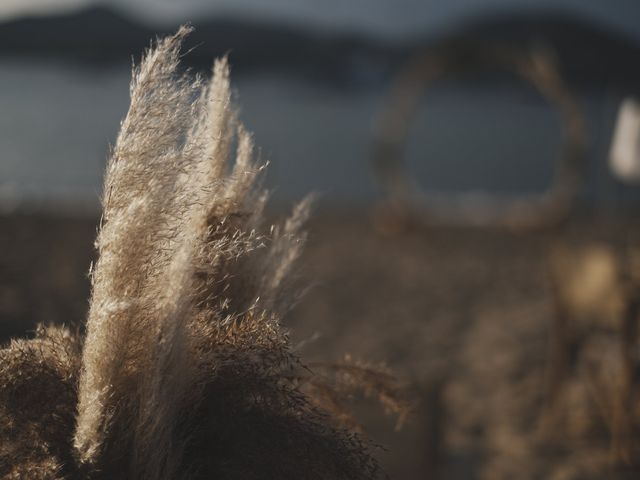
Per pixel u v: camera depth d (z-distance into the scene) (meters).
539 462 4.25
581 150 14.76
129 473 0.75
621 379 4.43
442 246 13.02
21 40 159.75
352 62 135.88
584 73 123.38
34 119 50.50
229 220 0.88
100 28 158.88
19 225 11.99
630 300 4.30
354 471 0.84
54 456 0.77
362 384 1.06
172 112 0.78
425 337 7.13
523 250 12.81
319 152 39.09
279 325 0.85
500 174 36.31
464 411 5.08
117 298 0.75
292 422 0.83
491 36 141.88
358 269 10.41
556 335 4.93
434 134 58.09
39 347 0.85
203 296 0.87
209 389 0.81
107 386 0.75
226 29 149.25
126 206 0.76
